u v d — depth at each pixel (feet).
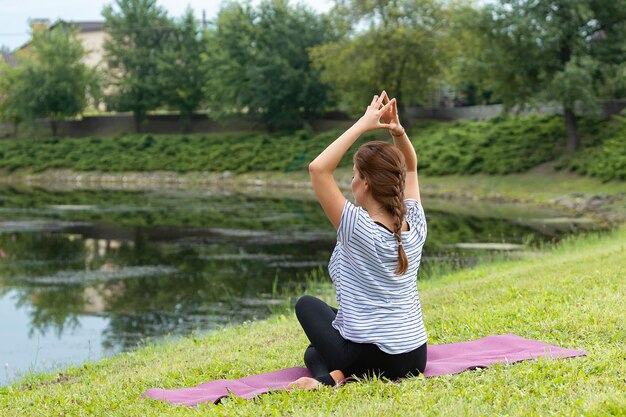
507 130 151.94
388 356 16.63
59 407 18.90
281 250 76.02
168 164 193.06
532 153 140.77
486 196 128.88
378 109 16.74
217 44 199.72
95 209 118.32
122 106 216.54
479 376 17.15
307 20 195.62
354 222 16.07
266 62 193.47
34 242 82.94
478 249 71.97
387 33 163.94
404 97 169.89
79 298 55.31
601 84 138.82
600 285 30.86
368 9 164.96
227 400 16.53
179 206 122.93
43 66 216.13
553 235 80.84
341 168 166.20
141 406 17.47
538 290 31.73
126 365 28.84
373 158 16.31
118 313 50.47
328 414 15.06
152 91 213.25
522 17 129.18
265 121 196.75
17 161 206.39
